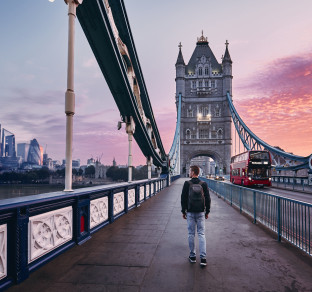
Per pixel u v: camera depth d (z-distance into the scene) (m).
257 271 3.64
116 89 8.77
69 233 4.61
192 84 76.25
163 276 3.45
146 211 9.03
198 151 72.06
